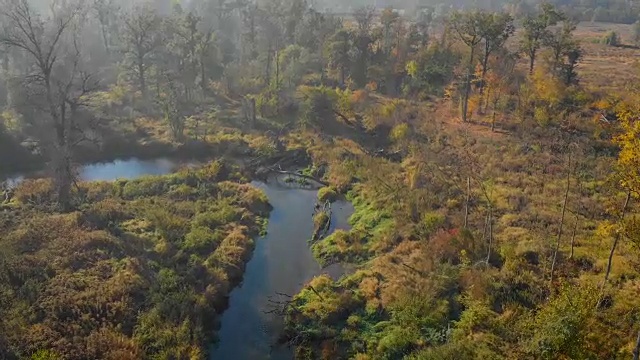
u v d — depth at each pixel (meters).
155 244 36.12
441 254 32.97
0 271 30.16
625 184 22.41
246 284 33.97
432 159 48.59
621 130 47.75
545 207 38.25
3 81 66.69
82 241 34.12
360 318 29.20
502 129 55.22
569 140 48.97
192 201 43.62
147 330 27.25
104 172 52.69
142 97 73.75
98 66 89.81
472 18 57.00
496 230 35.66
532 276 29.56
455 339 25.59
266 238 39.78
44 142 54.75
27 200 41.97
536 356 21.98
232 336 29.02
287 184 50.03
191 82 74.81
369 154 53.50
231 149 56.97
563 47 61.84
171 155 57.16
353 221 41.66
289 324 29.38
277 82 71.62
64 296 28.53
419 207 39.69
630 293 27.00
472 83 63.66
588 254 31.38
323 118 62.97
